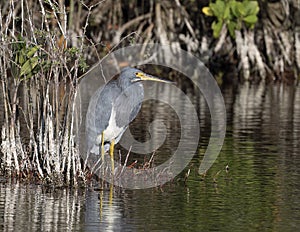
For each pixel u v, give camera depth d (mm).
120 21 27375
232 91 24250
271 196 11234
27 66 11875
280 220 10062
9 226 9688
